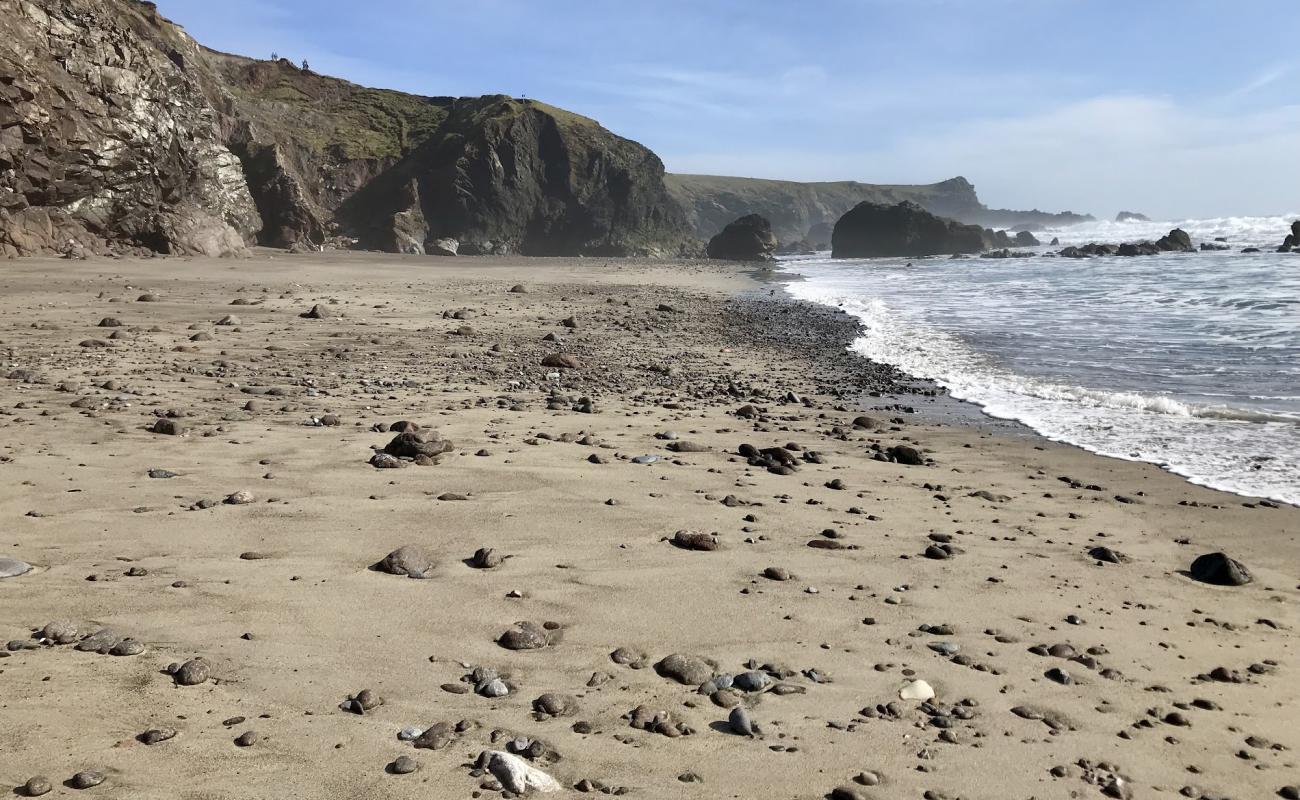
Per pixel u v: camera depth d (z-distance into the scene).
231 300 22.95
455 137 95.56
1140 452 9.35
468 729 3.36
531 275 44.06
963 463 8.92
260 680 3.64
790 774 3.20
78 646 3.81
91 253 38.19
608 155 102.62
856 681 4.02
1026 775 3.30
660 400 11.99
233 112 72.62
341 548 5.40
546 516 6.29
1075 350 17.25
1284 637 4.84
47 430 8.20
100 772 2.85
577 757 3.22
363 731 3.28
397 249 79.38
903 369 15.70
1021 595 5.29
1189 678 4.27
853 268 63.62
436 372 13.40
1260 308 23.52
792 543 6.01
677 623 4.58
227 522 5.77
